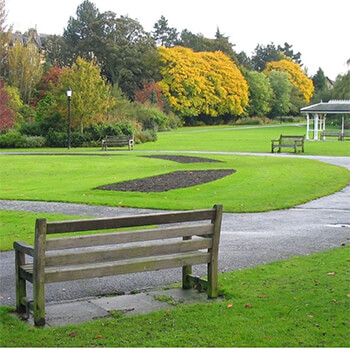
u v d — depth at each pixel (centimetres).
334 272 721
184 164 2548
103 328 512
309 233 1052
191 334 492
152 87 7844
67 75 4388
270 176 2036
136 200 1466
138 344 469
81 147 4197
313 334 491
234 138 5400
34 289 525
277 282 677
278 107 10494
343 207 1391
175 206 1366
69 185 1816
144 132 4834
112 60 8081
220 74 9012
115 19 8406
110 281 716
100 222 544
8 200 1491
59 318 554
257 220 1204
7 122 4703
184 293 645
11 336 491
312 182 1869
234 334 491
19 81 6500
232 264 799
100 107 4384
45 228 517
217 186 1755
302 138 3469
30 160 2786
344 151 3550
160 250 584
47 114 4431
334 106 5109
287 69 11819
